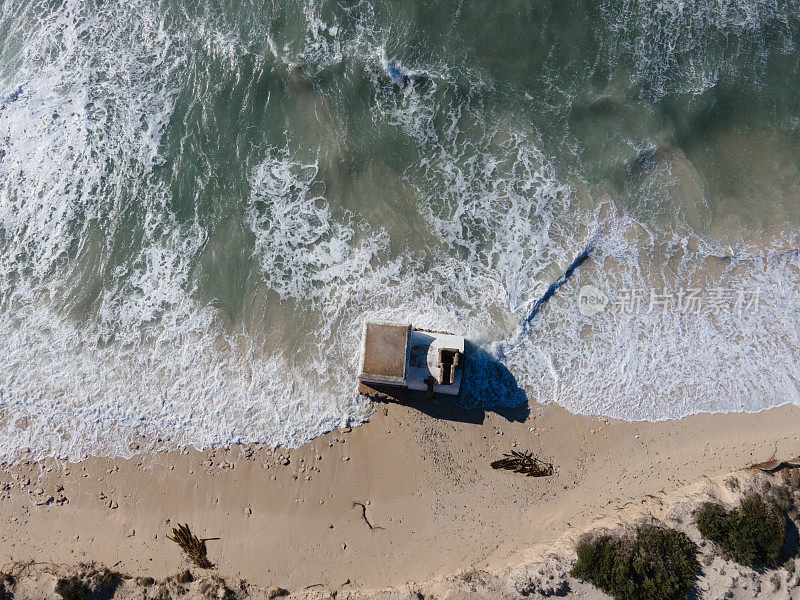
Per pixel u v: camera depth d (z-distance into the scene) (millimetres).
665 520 20125
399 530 20625
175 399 21484
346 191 22875
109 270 22531
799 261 22344
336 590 20281
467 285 22141
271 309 22172
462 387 21281
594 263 22359
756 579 19234
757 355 21859
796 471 20688
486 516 20719
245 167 23203
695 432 21328
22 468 21031
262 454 21031
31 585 19891
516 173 22828
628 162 22906
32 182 23156
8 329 22094
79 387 21625
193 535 20516
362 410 21266
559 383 21547
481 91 23391
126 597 19922
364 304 22109
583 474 20984
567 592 19469
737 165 23016
